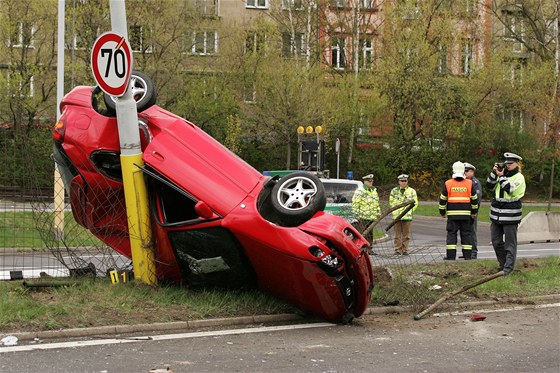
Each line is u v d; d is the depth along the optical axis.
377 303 9.01
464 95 44.00
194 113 39.34
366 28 45.56
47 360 5.87
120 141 8.27
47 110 36.69
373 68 43.38
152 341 6.68
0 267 11.23
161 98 39.38
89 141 8.53
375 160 43.03
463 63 46.12
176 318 7.43
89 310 7.45
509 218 11.85
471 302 9.37
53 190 9.44
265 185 8.02
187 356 6.16
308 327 7.62
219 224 7.66
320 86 40.16
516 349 6.80
